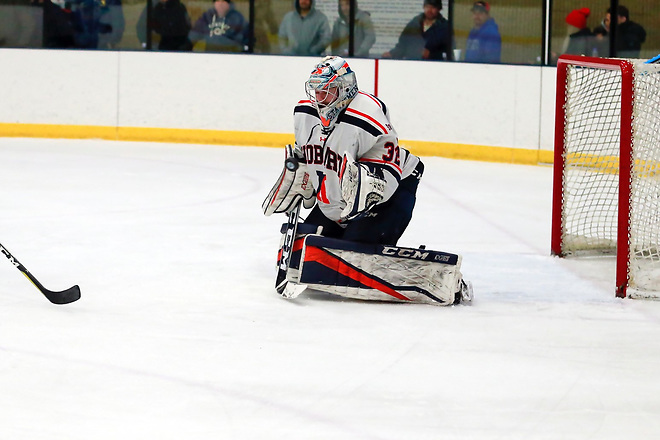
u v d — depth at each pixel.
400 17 24.73
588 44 22.88
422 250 10.31
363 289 10.35
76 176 19.95
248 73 25.55
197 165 22.06
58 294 9.81
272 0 25.72
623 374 8.23
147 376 7.93
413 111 24.44
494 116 23.41
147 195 17.78
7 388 7.58
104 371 8.02
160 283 11.11
